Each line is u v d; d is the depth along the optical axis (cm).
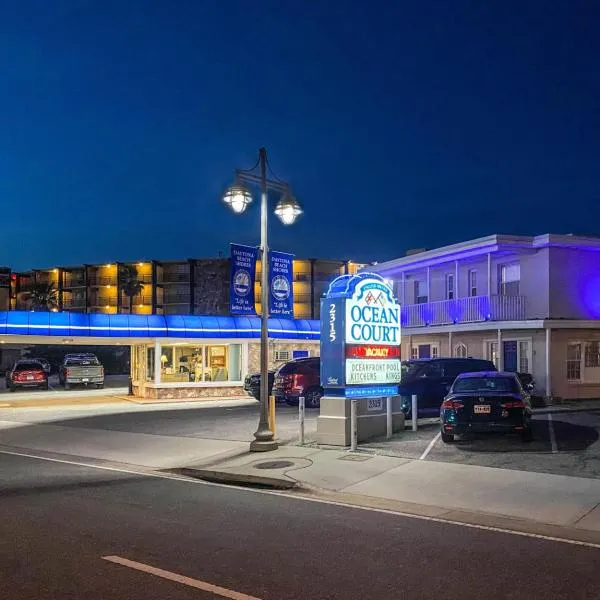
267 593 571
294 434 1644
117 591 576
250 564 655
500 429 1348
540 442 1404
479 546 730
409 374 1891
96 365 4134
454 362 1920
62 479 1209
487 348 2756
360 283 1491
